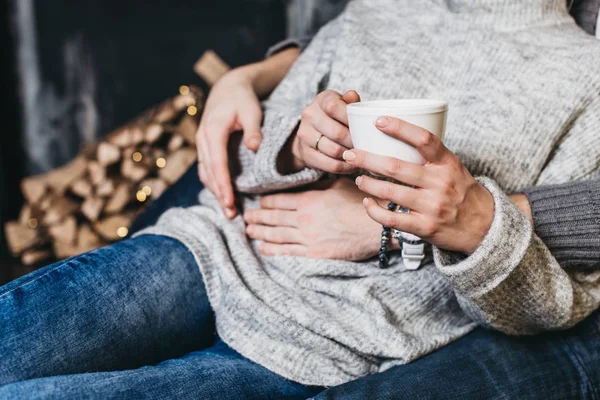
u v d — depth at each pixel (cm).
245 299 94
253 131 105
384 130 71
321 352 91
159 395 78
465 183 77
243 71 125
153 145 219
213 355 93
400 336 90
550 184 94
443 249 82
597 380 94
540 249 85
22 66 231
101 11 227
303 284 97
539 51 102
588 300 94
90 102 233
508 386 89
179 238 105
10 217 239
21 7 227
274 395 87
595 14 116
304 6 221
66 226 218
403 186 76
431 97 106
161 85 232
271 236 103
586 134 96
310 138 91
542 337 97
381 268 96
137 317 94
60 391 74
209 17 227
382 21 116
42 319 86
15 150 237
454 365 90
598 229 87
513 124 98
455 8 110
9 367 82
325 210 99
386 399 82
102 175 216
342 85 110
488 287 82
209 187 111
